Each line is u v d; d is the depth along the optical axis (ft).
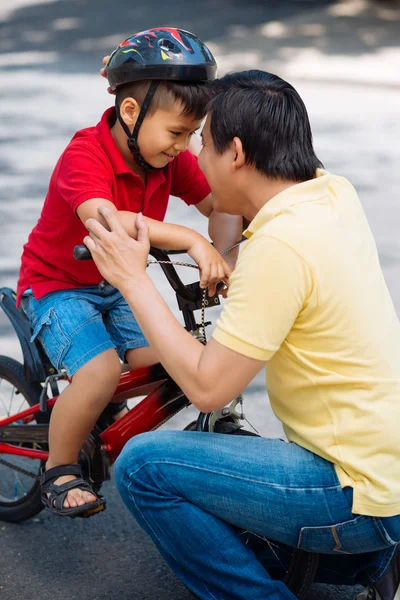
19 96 41.93
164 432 8.52
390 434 7.72
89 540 11.00
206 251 8.90
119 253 8.26
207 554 8.35
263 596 8.38
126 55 9.10
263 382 15.25
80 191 9.15
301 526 8.10
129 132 9.41
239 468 8.14
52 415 9.87
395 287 18.75
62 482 9.91
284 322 7.63
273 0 65.87
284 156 7.95
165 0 68.95
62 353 9.80
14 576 10.19
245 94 7.93
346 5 63.00
